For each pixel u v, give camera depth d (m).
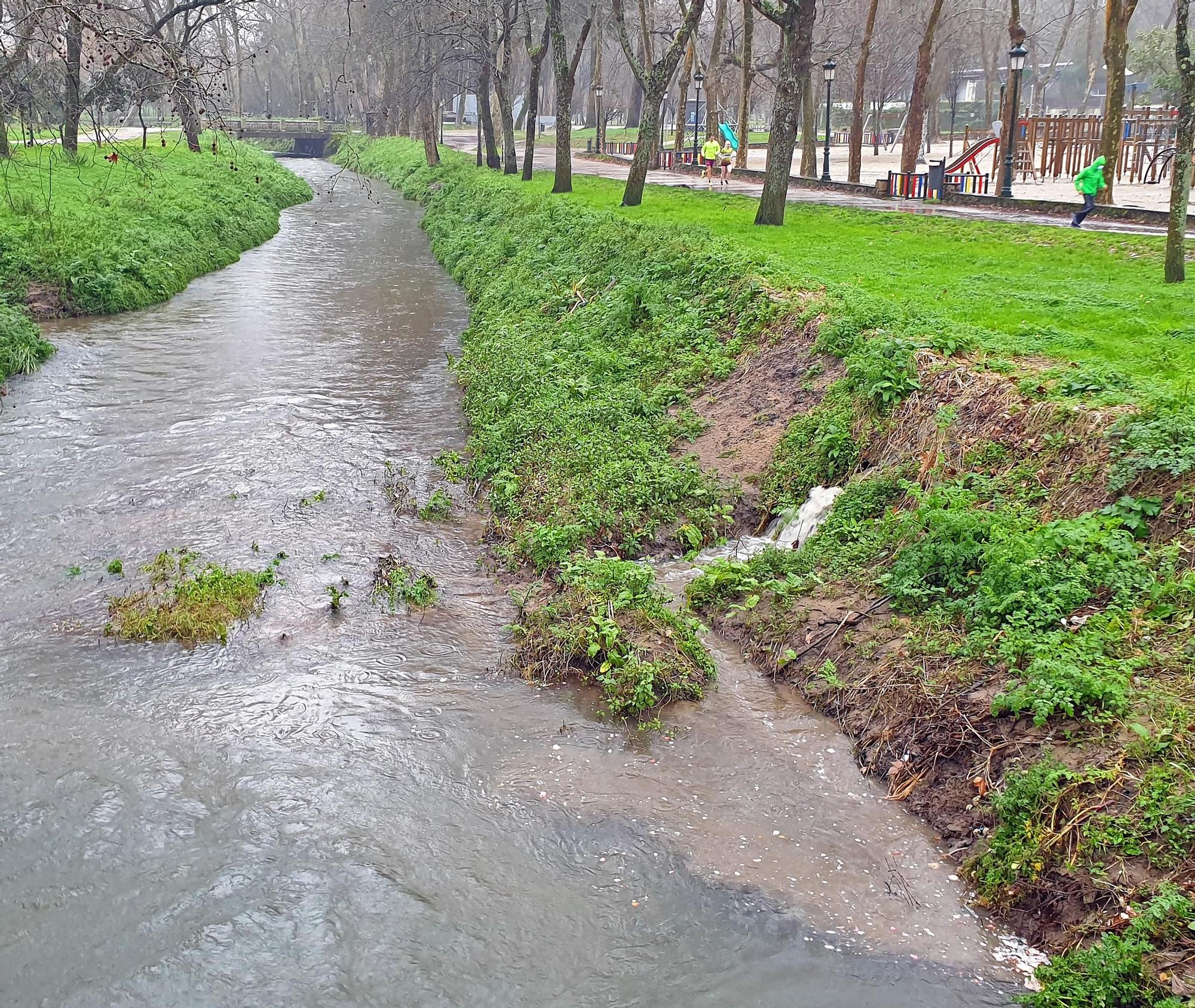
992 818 6.46
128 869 6.27
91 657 8.66
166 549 10.73
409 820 6.75
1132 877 5.62
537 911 6.02
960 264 16.73
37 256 22.56
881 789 7.08
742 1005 5.42
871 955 5.72
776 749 7.50
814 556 9.48
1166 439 8.00
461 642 9.08
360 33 57.38
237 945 5.73
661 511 10.98
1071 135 36.75
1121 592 7.30
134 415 15.26
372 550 10.91
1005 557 7.80
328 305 24.17
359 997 5.43
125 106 30.34
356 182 60.44
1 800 6.85
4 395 16.03
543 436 13.15
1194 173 31.89
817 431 11.24
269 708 7.97
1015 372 10.02
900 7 54.22
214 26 58.22
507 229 28.39
